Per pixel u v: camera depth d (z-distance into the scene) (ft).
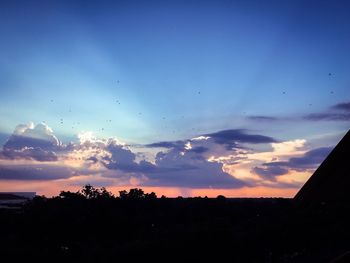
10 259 49.65
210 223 48.55
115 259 46.14
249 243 35.45
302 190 17.03
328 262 15.75
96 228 61.77
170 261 44.24
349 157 15.30
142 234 58.03
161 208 70.08
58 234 59.98
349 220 16.39
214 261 41.65
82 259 48.52
